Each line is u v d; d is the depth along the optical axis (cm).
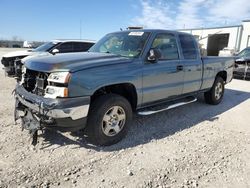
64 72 321
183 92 520
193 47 543
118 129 389
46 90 331
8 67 935
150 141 401
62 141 386
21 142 374
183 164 329
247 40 2666
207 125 491
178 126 479
